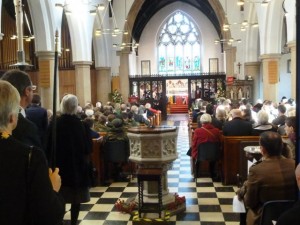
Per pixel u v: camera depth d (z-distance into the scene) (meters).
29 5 12.73
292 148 5.00
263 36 16.22
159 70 31.17
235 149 7.45
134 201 6.03
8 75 2.94
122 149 7.61
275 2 15.12
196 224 5.42
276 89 16.19
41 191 1.87
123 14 23.05
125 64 23.45
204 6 28.27
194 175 8.21
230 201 6.47
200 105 15.05
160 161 5.45
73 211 4.67
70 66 23.27
